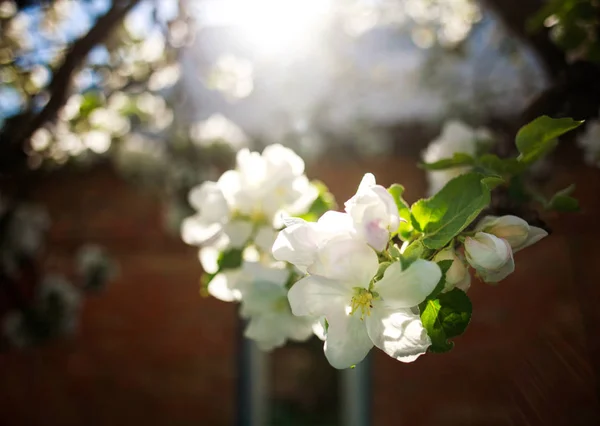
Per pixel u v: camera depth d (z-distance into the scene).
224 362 4.21
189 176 3.13
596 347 2.89
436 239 0.94
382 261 0.91
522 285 3.89
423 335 0.90
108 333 4.32
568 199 1.31
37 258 4.28
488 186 0.99
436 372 3.95
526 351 3.81
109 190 4.39
